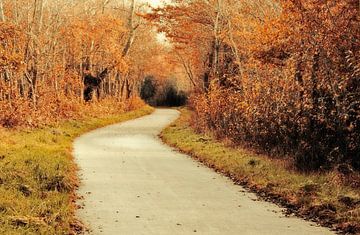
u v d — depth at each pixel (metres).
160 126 37.62
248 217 9.30
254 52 17.88
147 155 19.09
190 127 30.11
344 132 12.81
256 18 22.77
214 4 28.14
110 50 46.38
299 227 8.60
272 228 8.52
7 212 8.46
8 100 25.83
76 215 9.34
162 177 13.86
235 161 15.50
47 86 36.75
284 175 12.81
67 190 11.27
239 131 19.94
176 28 30.66
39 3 33.50
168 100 99.12
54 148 18.30
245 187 12.41
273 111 16.72
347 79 12.55
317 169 13.12
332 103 13.30
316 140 13.52
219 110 23.55
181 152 20.38
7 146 16.69
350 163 12.41
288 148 15.34
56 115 31.86
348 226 8.45
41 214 8.73
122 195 11.27
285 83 16.27
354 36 13.82
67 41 45.00
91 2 45.31
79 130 29.98
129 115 50.56
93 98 46.75
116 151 20.30
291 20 15.32
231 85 27.22
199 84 39.44
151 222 8.88
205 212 9.68
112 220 9.01
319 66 13.96
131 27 47.84
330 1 14.23
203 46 34.06
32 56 31.17
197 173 14.63
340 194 10.04
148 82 99.00
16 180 11.01
